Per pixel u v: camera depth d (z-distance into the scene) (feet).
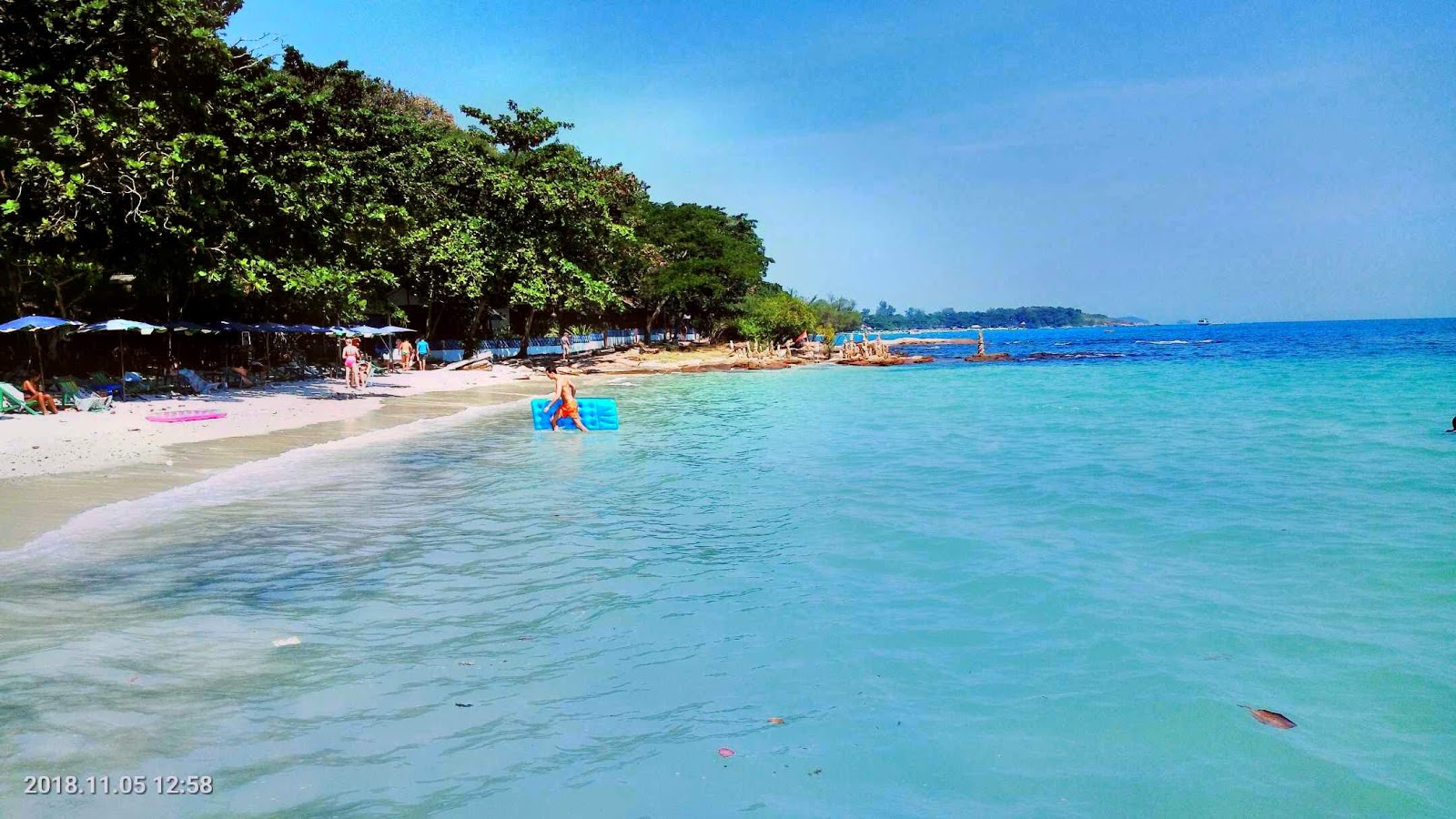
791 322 243.81
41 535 31.60
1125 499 38.75
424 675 18.80
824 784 14.23
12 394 67.56
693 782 14.25
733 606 23.71
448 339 167.32
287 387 104.42
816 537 32.04
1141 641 20.80
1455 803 13.62
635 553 29.76
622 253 186.50
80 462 46.06
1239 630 21.50
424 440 61.98
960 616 22.76
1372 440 57.06
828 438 63.87
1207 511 35.78
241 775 14.24
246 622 22.29
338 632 21.58
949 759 15.11
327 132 100.78
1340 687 18.03
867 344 220.02
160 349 106.22
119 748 15.12
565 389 69.67
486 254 142.82
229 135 82.94
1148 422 71.15
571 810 13.34
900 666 19.33
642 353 211.20
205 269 81.82
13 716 16.28
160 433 59.36
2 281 83.56
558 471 48.29
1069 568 27.37
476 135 157.99
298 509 37.40
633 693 17.93
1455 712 16.81
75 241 76.28
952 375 153.99
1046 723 16.47
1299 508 36.27
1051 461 50.26
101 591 24.98
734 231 323.78
